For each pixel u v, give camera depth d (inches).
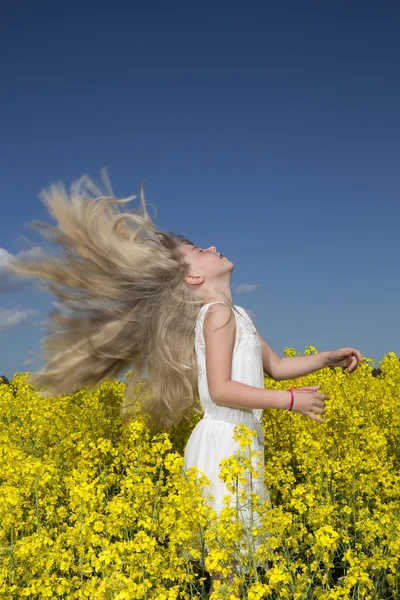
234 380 140.8
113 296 162.6
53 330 174.1
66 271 164.1
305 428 193.0
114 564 109.6
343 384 223.0
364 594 106.7
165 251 160.7
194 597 108.3
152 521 119.6
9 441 198.1
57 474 161.8
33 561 120.3
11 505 136.8
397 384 254.8
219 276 157.5
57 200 165.9
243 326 146.1
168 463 124.1
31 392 253.6
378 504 135.3
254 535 109.6
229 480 112.6
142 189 171.5
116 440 196.9
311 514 124.8
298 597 103.6
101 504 131.0
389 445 200.1
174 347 155.0
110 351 165.9
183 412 164.2
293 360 168.2
